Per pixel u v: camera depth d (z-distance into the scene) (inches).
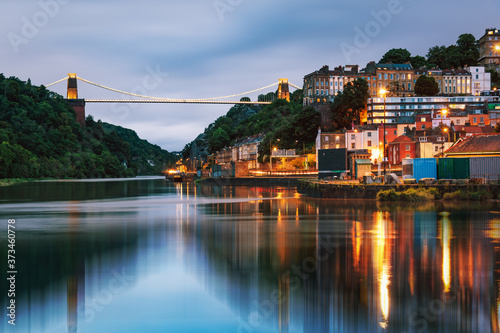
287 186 5137.8
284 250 1416.1
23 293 1058.7
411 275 1103.0
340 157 4271.7
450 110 5994.1
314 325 855.7
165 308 964.0
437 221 1908.2
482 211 2204.7
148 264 1280.8
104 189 5536.4
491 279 1063.0
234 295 1027.9
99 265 1280.8
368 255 1312.7
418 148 4835.1
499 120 5797.2
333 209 2463.1
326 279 1096.8
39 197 4003.4
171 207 2903.5
